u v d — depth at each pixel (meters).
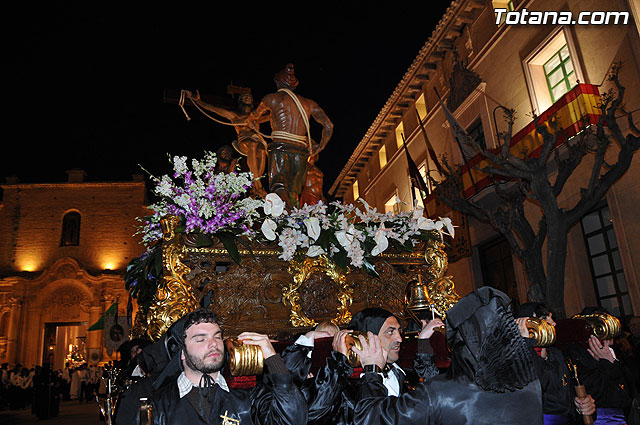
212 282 3.65
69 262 24.95
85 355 24.33
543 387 3.06
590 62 11.62
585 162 11.51
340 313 3.93
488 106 15.27
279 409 2.17
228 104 5.89
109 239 25.97
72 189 26.59
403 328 4.14
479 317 2.11
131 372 4.45
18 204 26.30
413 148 20.56
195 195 3.65
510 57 14.44
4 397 18.86
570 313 12.12
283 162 4.72
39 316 24.50
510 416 2.08
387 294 4.20
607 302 11.32
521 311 3.49
